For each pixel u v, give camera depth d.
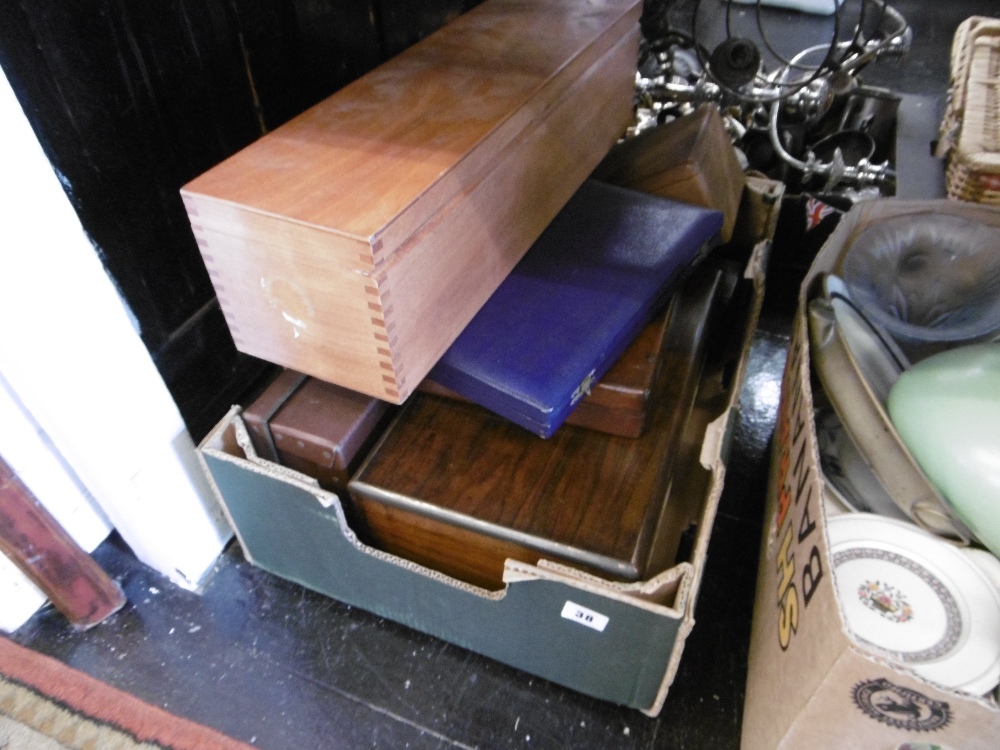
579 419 0.83
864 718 0.60
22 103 0.64
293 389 0.83
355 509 0.84
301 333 0.66
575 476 0.79
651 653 0.72
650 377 0.79
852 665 0.55
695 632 0.92
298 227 0.56
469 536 0.77
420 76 0.79
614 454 0.81
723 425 0.79
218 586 0.98
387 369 0.64
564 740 0.83
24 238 0.62
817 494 0.68
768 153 1.33
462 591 0.76
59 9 0.65
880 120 1.44
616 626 0.70
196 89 0.82
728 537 1.02
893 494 0.81
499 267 0.77
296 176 0.62
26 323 0.66
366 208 0.57
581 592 0.67
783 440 0.91
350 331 0.62
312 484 0.75
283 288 0.63
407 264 0.60
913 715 0.56
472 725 0.84
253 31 0.87
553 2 0.97
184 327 0.93
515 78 0.77
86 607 0.91
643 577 0.73
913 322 1.02
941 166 1.29
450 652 0.91
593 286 0.82
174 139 0.82
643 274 0.84
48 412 0.73
